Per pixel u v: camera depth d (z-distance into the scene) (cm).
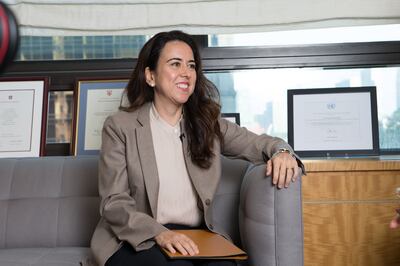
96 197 195
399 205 175
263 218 142
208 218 157
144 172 155
